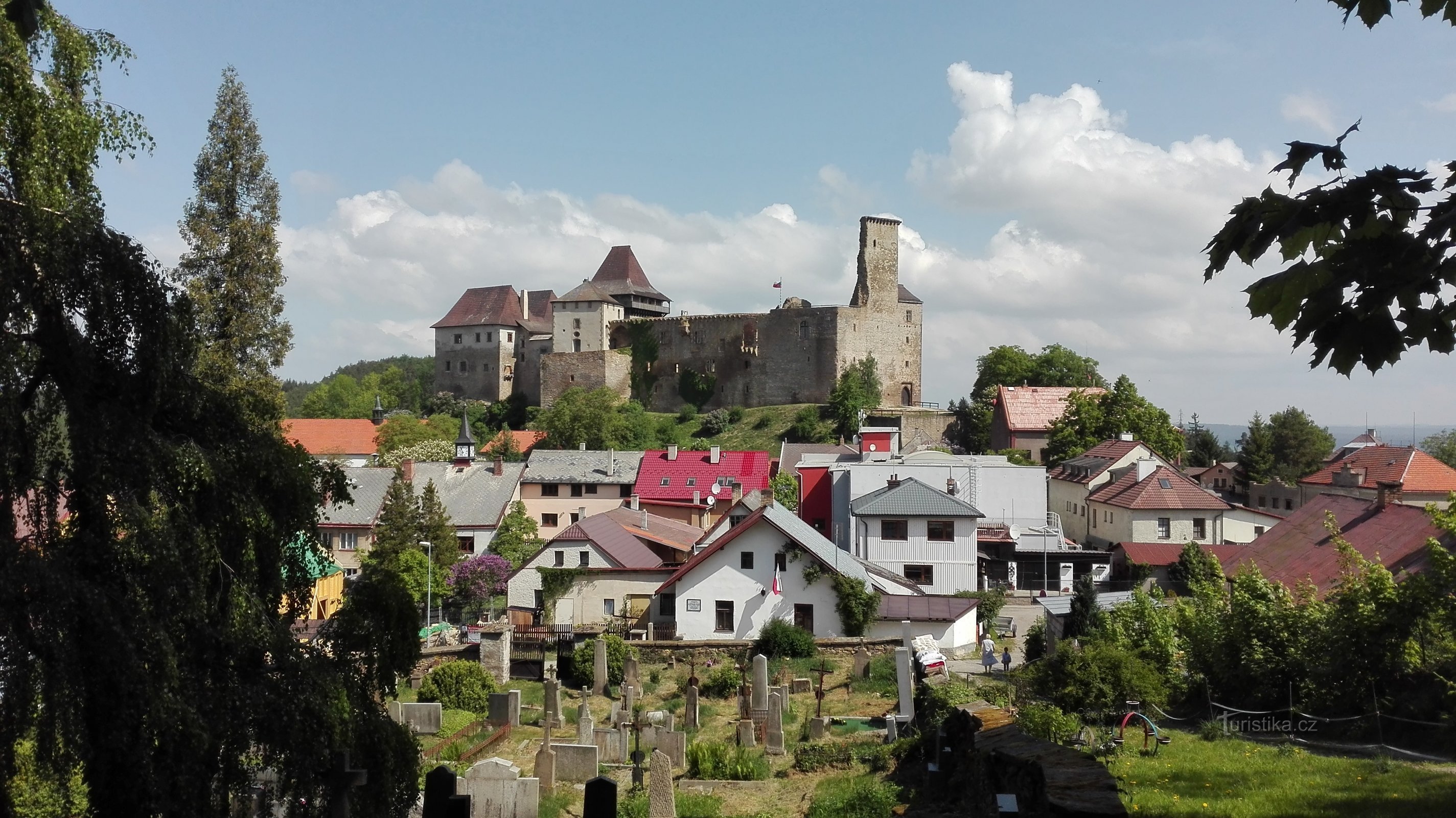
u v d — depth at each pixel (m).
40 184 15.92
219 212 44.19
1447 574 20.36
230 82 44.81
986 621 49.75
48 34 19.56
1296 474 96.19
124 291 14.62
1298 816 13.79
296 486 16.52
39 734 12.43
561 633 43.81
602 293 145.25
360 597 16.84
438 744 29.08
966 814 15.59
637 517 63.00
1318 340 6.07
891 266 135.75
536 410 141.50
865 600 43.78
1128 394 92.12
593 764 26.59
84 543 13.43
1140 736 20.95
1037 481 64.56
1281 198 6.20
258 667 14.89
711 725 33.81
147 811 13.13
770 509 46.88
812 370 132.00
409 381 175.75
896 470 63.06
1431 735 19.27
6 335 13.27
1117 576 62.06
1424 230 5.84
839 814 19.94
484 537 76.88
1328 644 21.62
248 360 42.53
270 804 16.44
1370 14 6.41
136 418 14.64
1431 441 119.69
